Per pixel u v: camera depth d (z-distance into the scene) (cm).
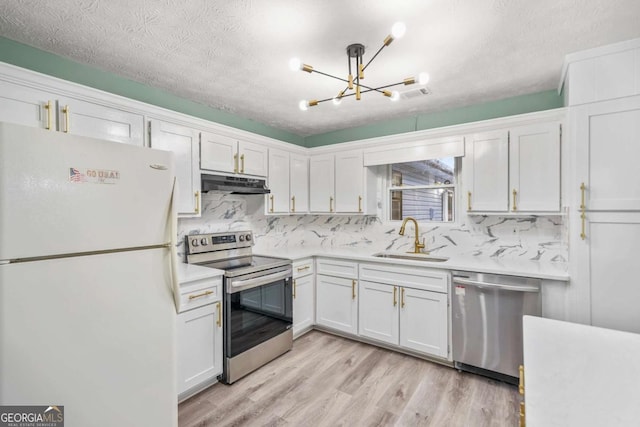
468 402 204
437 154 285
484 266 236
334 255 311
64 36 175
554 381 111
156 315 153
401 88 250
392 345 279
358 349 285
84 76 209
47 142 119
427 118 316
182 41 181
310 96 268
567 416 99
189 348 207
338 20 161
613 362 113
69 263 124
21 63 182
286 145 337
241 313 239
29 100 166
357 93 188
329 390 219
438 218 321
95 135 192
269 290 265
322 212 360
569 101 200
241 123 327
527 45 187
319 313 324
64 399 122
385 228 348
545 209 235
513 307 218
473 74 226
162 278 156
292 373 243
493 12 155
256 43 183
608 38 179
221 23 163
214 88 250
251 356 244
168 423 156
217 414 194
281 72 222
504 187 252
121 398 139
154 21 161
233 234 309
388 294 278
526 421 99
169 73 223
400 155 306
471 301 235
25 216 113
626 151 184
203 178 256
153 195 153
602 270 191
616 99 186
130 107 209
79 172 127
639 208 181
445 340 248
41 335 117
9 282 110
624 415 97
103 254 134
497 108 279
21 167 112
